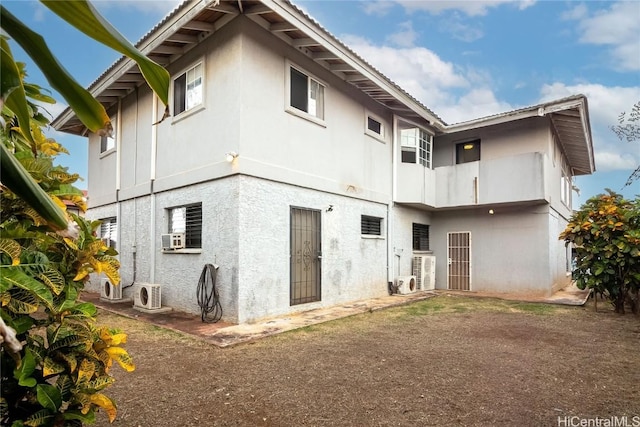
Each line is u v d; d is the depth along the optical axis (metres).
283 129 7.53
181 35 7.42
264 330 6.06
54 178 1.74
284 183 7.50
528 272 10.96
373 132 10.21
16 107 1.21
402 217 11.40
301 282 7.82
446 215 12.66
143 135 9.06
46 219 1.04
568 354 5.00
